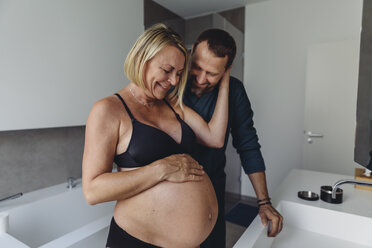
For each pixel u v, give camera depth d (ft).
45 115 4.50
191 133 2.45
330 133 8.13
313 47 8.23
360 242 3.02
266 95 9.42
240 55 9.77
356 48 7.58
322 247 2.94
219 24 9.89
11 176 5.03
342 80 7.84
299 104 8.85
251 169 3.43
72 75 4.91
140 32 6.49
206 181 2.30
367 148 3.10
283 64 9.03
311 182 4.58
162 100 2.47
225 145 3.50
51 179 5.74
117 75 5.89
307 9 8.50
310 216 3.36
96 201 1.82
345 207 3.31
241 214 8.49
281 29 8.96
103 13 5.45
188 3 9.12
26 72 4.18
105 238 3.30
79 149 6.36
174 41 1.98
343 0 7.91
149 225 1.99
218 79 2.79
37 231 4.82
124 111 2.00
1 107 3.90
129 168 2.03
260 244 2.63
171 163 1.95
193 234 2.08
